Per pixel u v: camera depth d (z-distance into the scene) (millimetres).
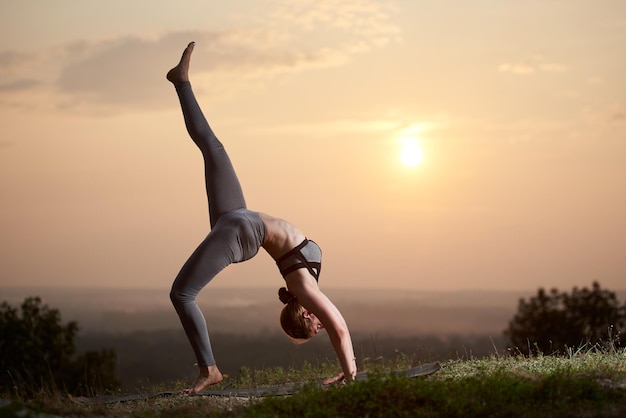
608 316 31391
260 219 7043
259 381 9141
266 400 6051
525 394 5926
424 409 5723
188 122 7352
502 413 5602
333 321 6914
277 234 7051
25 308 29484
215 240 6855
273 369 9781
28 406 6012
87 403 6781
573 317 31516
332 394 5922
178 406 6473
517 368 7523
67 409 6145
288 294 7355
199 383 7051
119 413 6262
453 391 5984
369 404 5734
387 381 6023
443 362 8461
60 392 6988
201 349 7035
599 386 6199
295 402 5938
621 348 8359
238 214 7008
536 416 5555
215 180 7180
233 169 7277
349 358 6914
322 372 9469
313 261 7129
